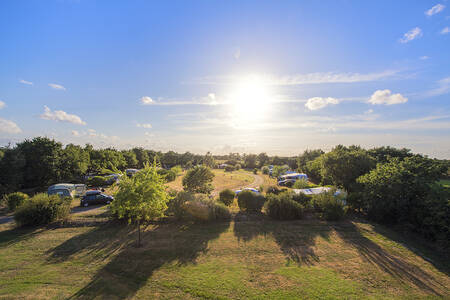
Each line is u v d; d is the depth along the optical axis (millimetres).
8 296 7031
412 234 12672
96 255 10133
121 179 11109
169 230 13633
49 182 36531
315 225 14461
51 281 7965
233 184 46281
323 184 28766
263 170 77562
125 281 7961
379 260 9641
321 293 7219
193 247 11023
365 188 16125
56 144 37781
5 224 15016
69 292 7270
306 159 67500
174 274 8438
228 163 109688
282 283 7816
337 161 20891
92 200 22172
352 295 7121
